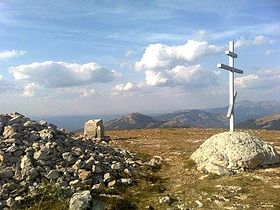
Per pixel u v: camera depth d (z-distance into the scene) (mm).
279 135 49812
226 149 26953
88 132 43844
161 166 28234
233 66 30578
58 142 25531
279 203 18750
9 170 21297
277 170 25234
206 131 58531
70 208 17844
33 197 19344
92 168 23031
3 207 18547
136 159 30156
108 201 19062
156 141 43469
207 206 18781
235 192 20781
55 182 20969
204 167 25750
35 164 22172
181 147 37312
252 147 26766
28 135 25656
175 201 19828
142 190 21672
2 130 26250
